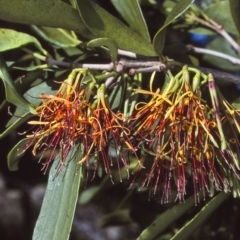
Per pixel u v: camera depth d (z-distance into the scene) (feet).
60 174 1.77
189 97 1.59
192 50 2.09
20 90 1.94
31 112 1.66
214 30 2.24
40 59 1.85
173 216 1.86
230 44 2.34
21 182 3.25
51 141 1.65
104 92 1.61
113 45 1.66
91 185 2.47
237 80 1.75
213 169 1.68
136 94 1.78
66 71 1.88
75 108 1.59
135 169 1.73
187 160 1.66
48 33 2.04
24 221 3.54
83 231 3.51
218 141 1.68
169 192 1.76
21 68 1.86
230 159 1.72
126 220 2.47
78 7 1.63
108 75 1.69
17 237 3.63
